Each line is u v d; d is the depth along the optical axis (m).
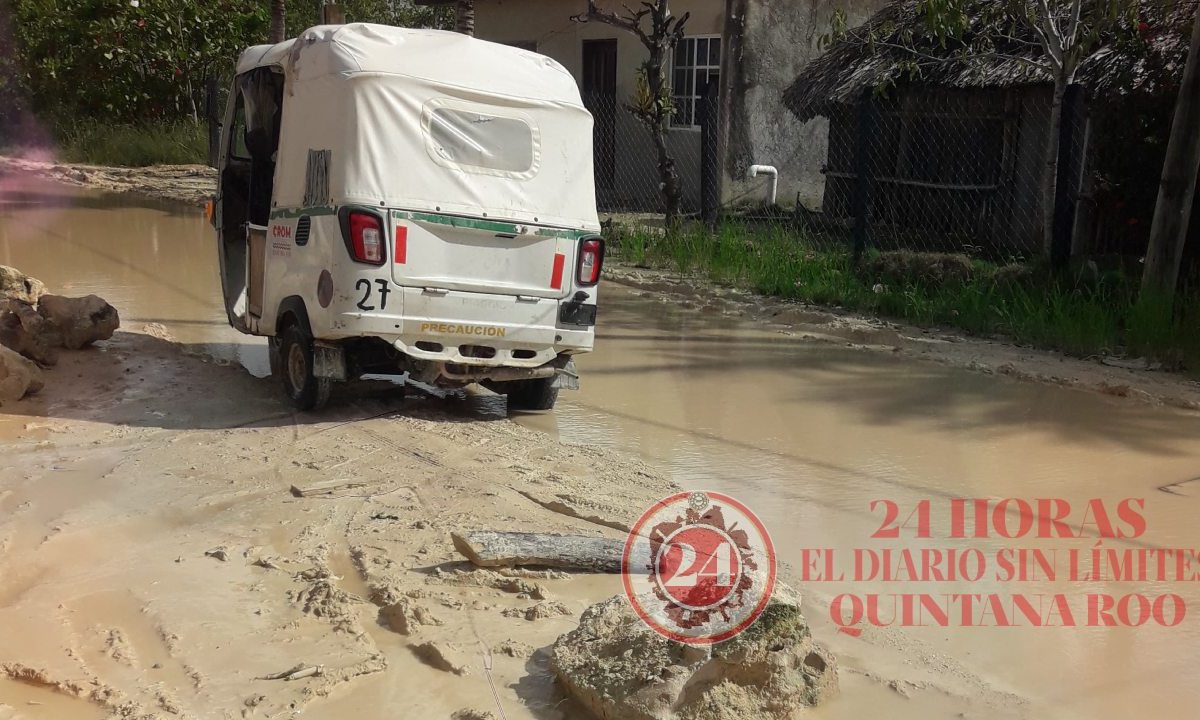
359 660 3.74
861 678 3.80
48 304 8.11
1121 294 10.35
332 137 6.41
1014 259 13.49
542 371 7.01
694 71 19.50
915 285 11.41
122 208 18.48
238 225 8.33
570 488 5.62
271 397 7.28
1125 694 3.78
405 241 6.36
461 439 6.46
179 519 5.04
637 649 3.50
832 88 15.20
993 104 14.59
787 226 15.73
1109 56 12.05
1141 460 6.50
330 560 4.62
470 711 3.44
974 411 7.53
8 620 3.96
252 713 3.40
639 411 7.40
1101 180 11.93
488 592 4.34
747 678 3.41
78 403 6.94
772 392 7.98
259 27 28.27
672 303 11.69
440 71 6.55
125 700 3.44
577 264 6.92
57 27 27.31
